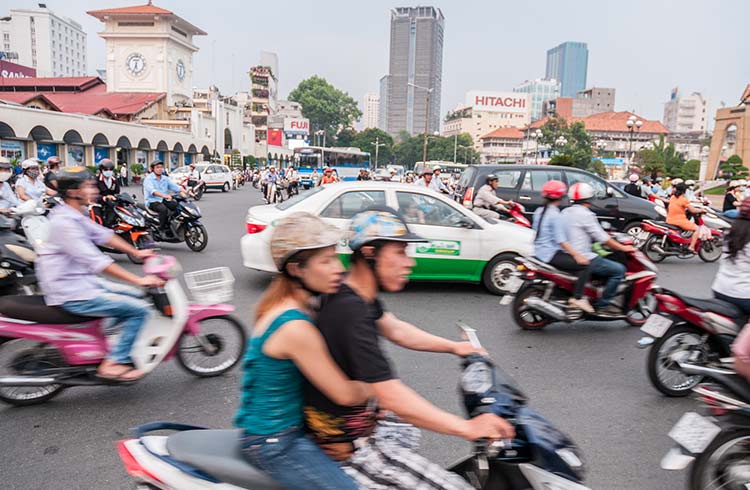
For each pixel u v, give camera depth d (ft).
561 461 7.30
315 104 460.55
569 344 20.67
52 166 34.22
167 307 14.66
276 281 6.97
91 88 224.33
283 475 6.70
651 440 13.43
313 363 6.48
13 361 13.89
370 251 7.46
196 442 7.48
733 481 10.11
